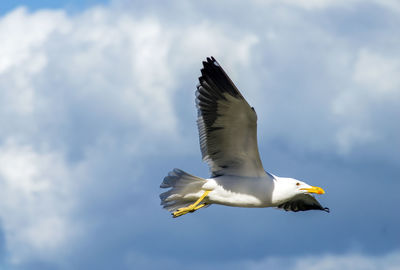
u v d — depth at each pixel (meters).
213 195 15.33
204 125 15.22
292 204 17.22
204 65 14.60
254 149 15.07
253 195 15.23
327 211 17.11
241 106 14.37
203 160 15.56
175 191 15.50
